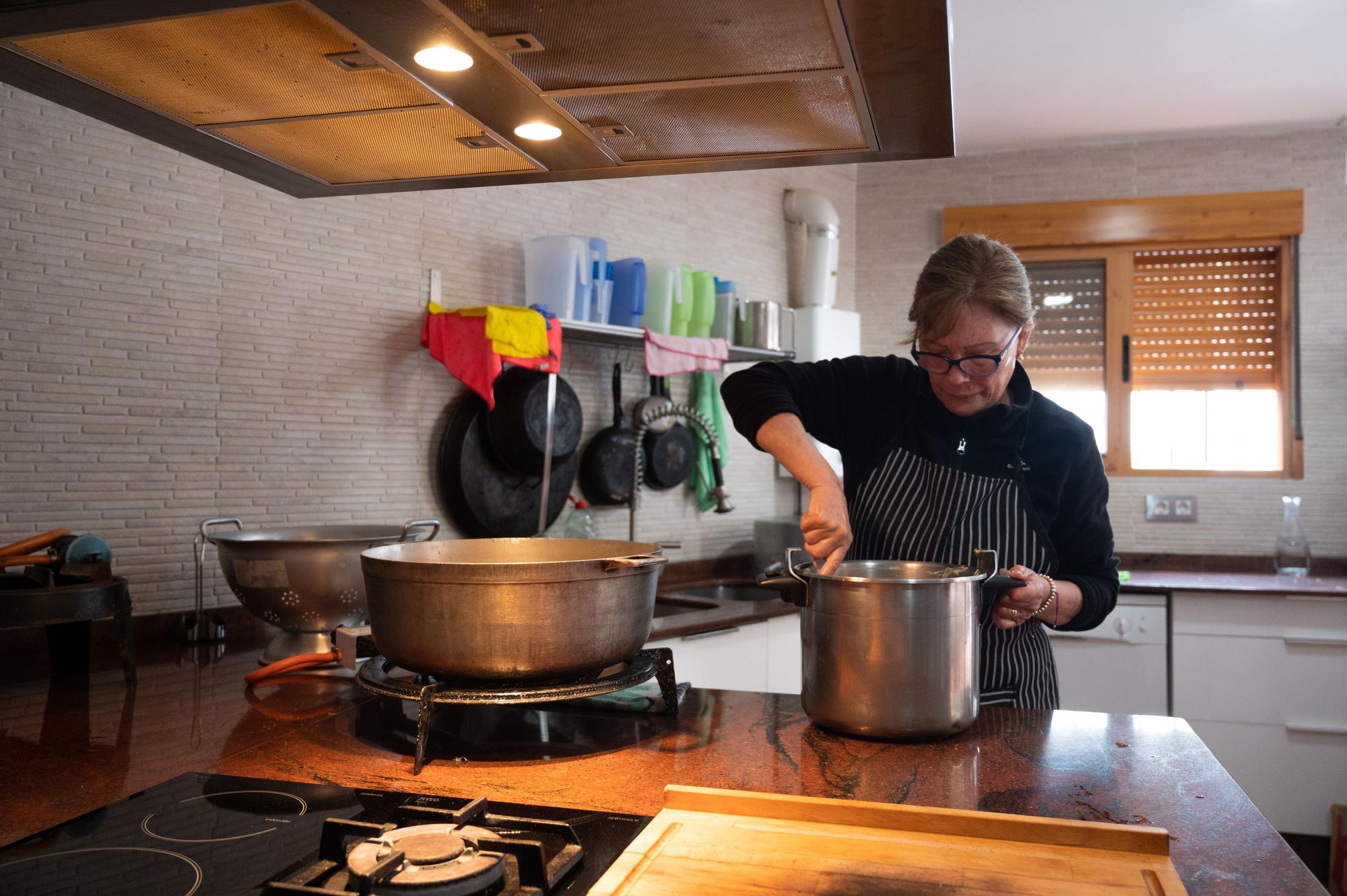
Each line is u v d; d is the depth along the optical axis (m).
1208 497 4.16
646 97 1.15
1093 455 1.51
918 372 1.55
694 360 3.17
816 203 4.02
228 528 2.25
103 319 2.02
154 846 0.79
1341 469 4.04
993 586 1.17
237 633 2.18
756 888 0.70
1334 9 2.97
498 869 0.68
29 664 1.70
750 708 1.25
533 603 1.01
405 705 1.31
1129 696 3.67
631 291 3.07
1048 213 4.24
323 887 0.67
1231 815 0.86
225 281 2.24
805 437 1.36
